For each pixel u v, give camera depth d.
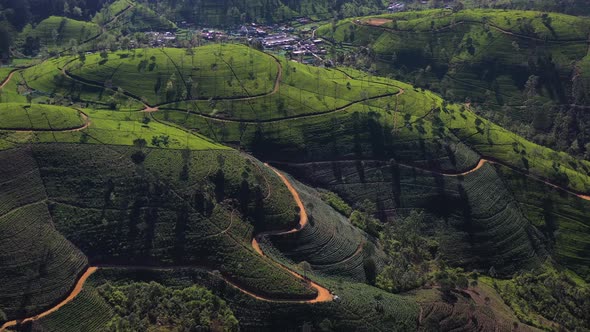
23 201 163.12
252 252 165.25
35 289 145.25
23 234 154.88
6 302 141.12
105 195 170.88
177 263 160.38
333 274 171.50
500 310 170.25
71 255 155.00
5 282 144.62
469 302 167.88
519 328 161.00
